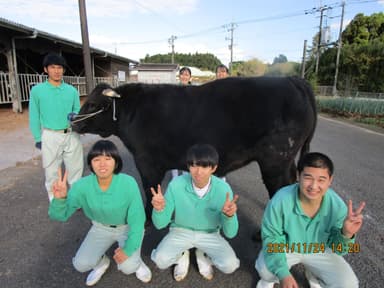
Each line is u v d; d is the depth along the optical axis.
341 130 10.33
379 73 26.86
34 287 2.19
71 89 3.34
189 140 2.83
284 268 1.91
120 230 2.27
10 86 10.73
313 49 35.22
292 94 2.67
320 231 1.96
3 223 3.12
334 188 4.29
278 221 2.01
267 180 2.86
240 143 2.73
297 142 2.72
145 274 2.25
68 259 2.53
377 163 5.74
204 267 2.33
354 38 31.84
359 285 2.22
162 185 4.39
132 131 3.06
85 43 8.06
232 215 2.02
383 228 3.11
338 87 29.59
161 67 35.50
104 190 2.10
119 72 22.16
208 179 2.15
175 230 2.33
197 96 2.88
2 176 4.56
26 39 11.69
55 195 1.96
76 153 3.46
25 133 7.67
